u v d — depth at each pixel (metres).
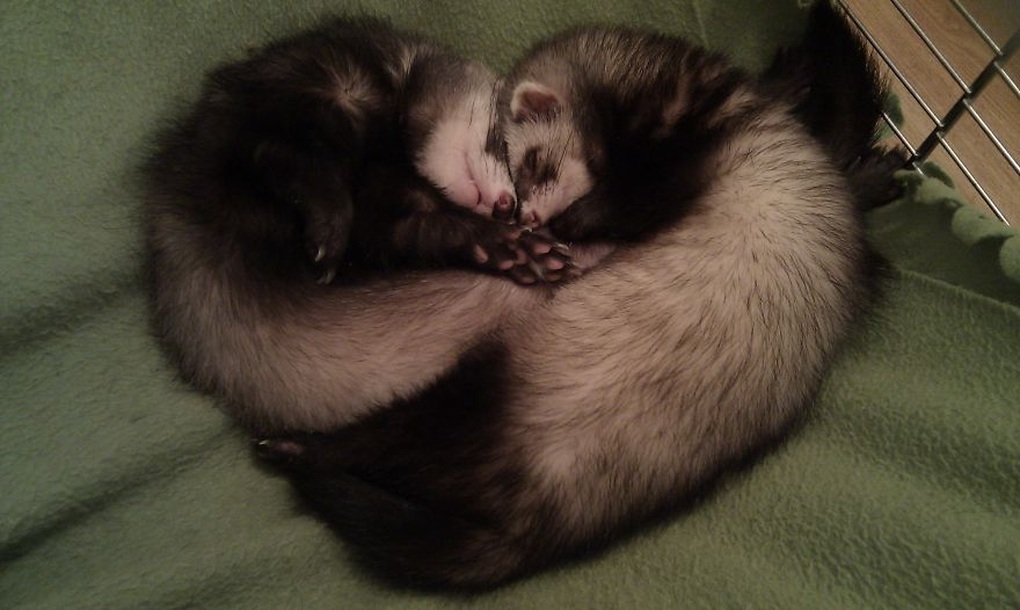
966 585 0.33
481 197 0.44
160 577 0.34
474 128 0.45
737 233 0.39
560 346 0.37
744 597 0.34
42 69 0.39
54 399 0.38
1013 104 0.51
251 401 0.38
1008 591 0.32
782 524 0.36
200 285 0.38
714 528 0.37
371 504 0.36
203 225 0.38
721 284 0.38
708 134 0.43
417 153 0.44
